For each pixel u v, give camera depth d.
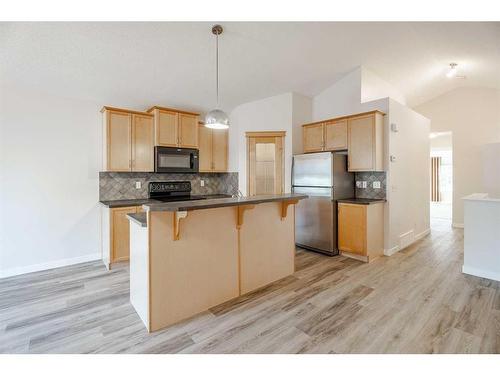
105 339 1.93
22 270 3.24
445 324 2.09
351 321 2.15
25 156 3.26
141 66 3.27
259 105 4.75
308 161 4.20
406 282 2.93
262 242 2.86
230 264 2.57
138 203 3.62
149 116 3.93
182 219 2.20
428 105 6.35
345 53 3.77
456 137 6.02
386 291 2.71
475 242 3.12
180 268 2.20
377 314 2.25
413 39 3.56
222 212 2.50
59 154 3.49
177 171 4.18
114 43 2.80
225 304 2.47
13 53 2.70
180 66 3.41
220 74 3.77
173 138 4.10
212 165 4.86
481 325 2.07
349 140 4.00
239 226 2.63
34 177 3.32
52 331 2.03
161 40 2.87
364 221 3.61
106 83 3.46
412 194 4.61
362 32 3.30
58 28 2.49
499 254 2.95
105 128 3.59
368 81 4.38
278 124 4.63
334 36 3.32
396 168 4.07
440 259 3.74
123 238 3.50
